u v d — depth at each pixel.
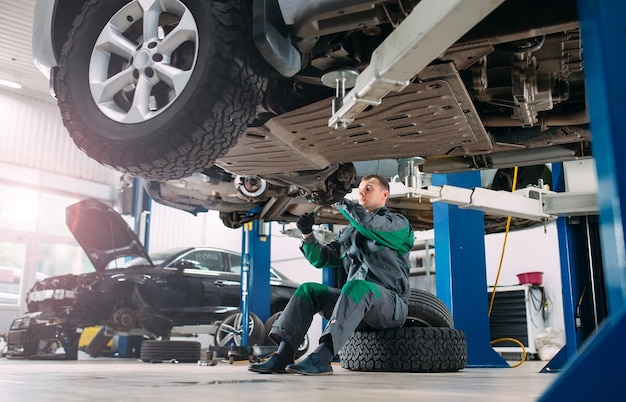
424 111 1.80
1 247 9.09
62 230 9.80
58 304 5.00
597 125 0.68
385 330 2.74
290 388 1.47
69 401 1.06
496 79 1.85
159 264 5.52
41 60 1.94
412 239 2.47
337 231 4.39
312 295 2.32
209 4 1.52
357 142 2.08
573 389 0.54
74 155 10.16
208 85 1.48
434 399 1.16
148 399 1.12
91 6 1.75
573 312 3.04
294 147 2.09
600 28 0.67
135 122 1.59
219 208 3.47
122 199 8.11
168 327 5.05
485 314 3.58
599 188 0.68
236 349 4.20
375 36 1.62
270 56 1.50
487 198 2.90
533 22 1.44
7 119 9.44
